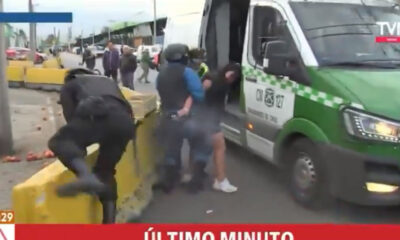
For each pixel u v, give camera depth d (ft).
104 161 13.83
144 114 19.21
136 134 18.28
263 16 21.24
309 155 17.52
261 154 21.11
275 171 23.03
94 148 14.24
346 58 17.89
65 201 11.85
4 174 22.91
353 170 15.52
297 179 18.31
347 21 19.12
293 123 17.99
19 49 137.18
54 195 11.30
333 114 16.16
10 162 25.21
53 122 37.63
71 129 12.81
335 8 19.49
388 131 15.08
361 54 18.16
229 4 27.73
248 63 21.91
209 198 19.54
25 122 37.60
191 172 20.81
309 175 17.57
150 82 77.05
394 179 15.14
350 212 17.58
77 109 13.08
